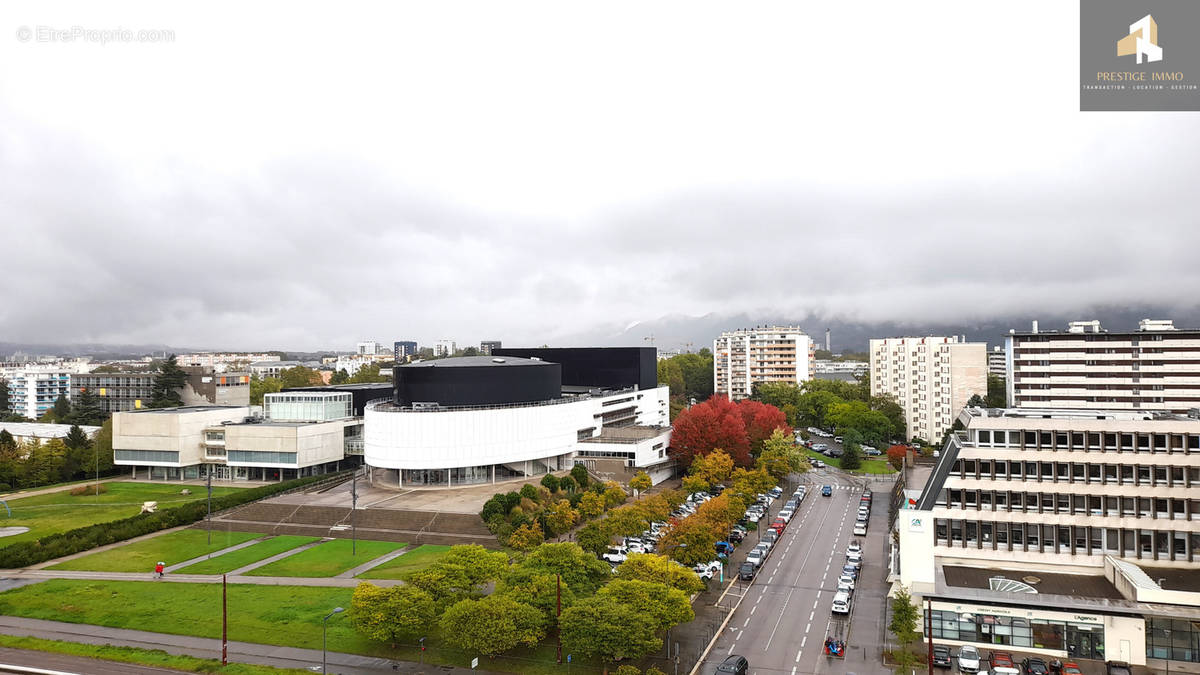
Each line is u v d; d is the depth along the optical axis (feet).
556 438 567.59
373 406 562.66
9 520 453.99
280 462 566.77
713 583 332.19
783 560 368.27
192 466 599.57
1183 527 279.69
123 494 532.32
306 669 240.73
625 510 357.00
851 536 414.00
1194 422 280.51
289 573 346.33
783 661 248.32
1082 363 585.63
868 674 239.30
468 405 547.90
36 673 238.27
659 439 569.23
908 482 451.53
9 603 306.35
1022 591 269.44
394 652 254.27
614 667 240.32
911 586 279.08
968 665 241.76
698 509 375.86
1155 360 570.46
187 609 297.53
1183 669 247.70
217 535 423.64
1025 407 369.91
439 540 398.83
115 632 274.57
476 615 234.79
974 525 300.81
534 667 241.55
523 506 410.31
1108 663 244.83
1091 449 290.56
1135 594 253.65
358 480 554.46
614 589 248.32
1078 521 290.97
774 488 526.98
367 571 346.74
